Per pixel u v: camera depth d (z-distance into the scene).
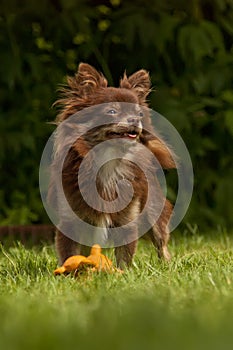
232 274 8.98
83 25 15.87
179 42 15.58
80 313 6.89
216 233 14.91
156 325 6.08
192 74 16.06
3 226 14.04
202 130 16.23
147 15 16.02
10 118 15.75
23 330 6.00
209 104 15.88
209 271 9.27
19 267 10.20
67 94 10.66
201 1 16.14
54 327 6.13
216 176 16.20
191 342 5.52
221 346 5.40
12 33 15.97
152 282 8.66
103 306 7.00
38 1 16.00
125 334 5.79
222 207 15.98
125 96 10.27
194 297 7.48
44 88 15.88
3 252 11.55
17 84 15.85
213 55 16.19
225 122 15.80
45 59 16.20
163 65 16.27
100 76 10.65
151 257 10.88
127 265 10.53
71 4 15.54
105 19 16.31
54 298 7.86
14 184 15.87
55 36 16.08
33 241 13.84
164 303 7.02
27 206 15.61
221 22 16.30
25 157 15.81
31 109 15.85
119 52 16.34
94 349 5.34
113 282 8.74
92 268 9.52
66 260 9.91
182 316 6.45
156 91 15.85
